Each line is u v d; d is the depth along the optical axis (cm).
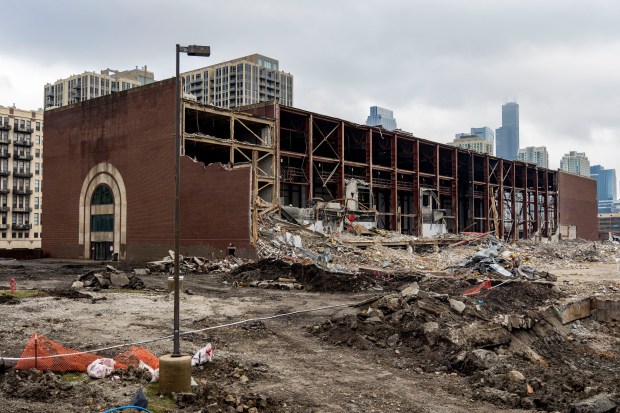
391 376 1357
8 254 6169
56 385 1033
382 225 8125
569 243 9106
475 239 6562
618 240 11619
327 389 1209
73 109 6122
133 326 1756
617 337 2497
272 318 2031
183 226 4947
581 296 2858
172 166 5019
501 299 2503
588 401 1178
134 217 5356
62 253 6150
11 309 1984
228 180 4656
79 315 1912
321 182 6912
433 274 3694
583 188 11550
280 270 3409
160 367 1030
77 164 6025
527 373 1450
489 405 1171
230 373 1255
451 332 1680
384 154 7938
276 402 1075
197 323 1869
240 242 4528
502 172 9125
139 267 4153
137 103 5384
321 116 6222
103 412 878
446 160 8488
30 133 12600
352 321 1780
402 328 1739
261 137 5759
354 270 3912
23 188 12381
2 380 1055
